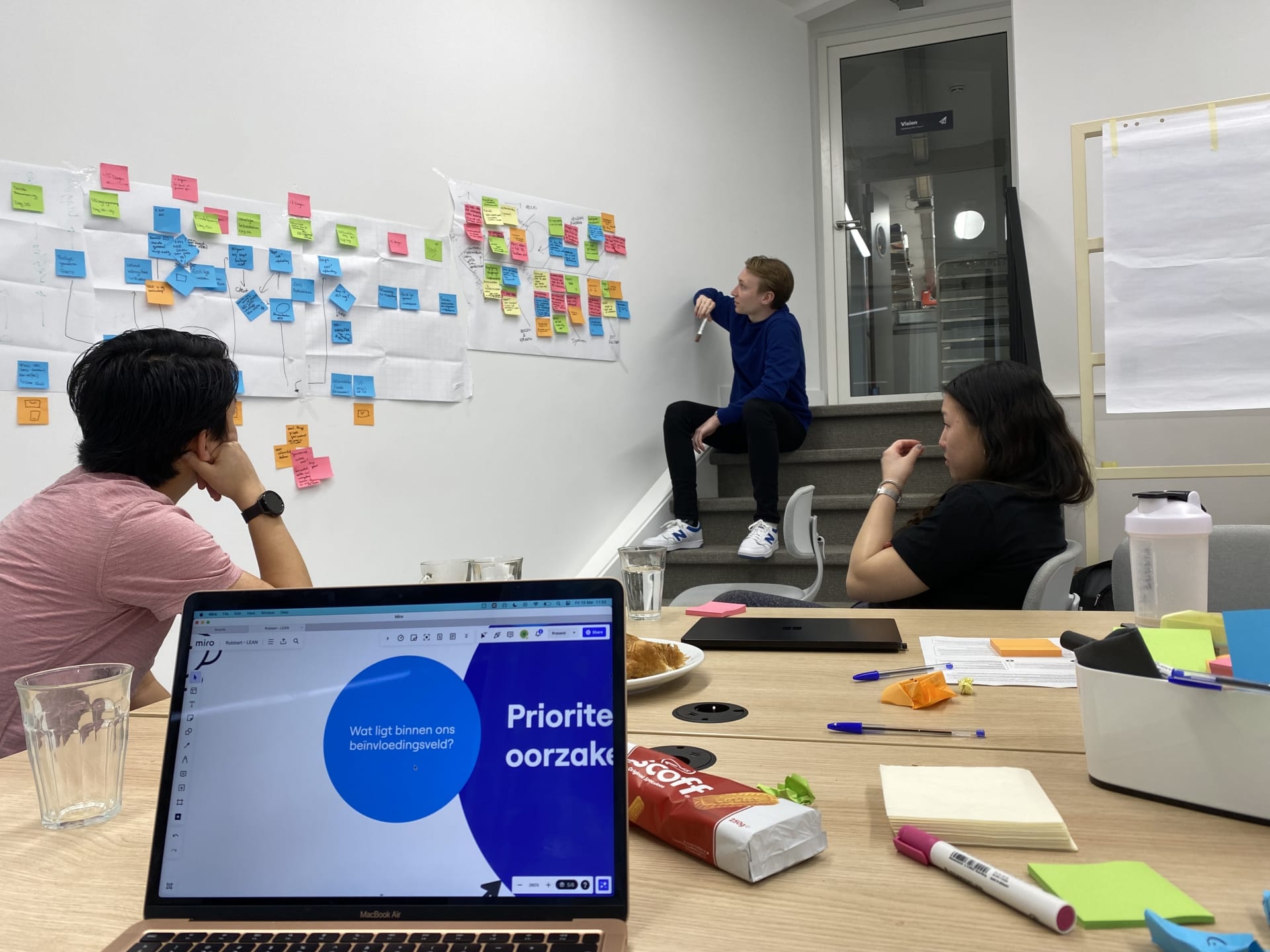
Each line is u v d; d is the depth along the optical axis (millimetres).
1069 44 3264
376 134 2691
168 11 2260
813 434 3836
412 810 557
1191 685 635
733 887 562
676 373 3730
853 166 4578
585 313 3318
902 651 1196
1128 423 3174
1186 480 3107
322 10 2572
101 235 2141
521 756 563
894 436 3686
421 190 2805
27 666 1240
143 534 1251
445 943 494
